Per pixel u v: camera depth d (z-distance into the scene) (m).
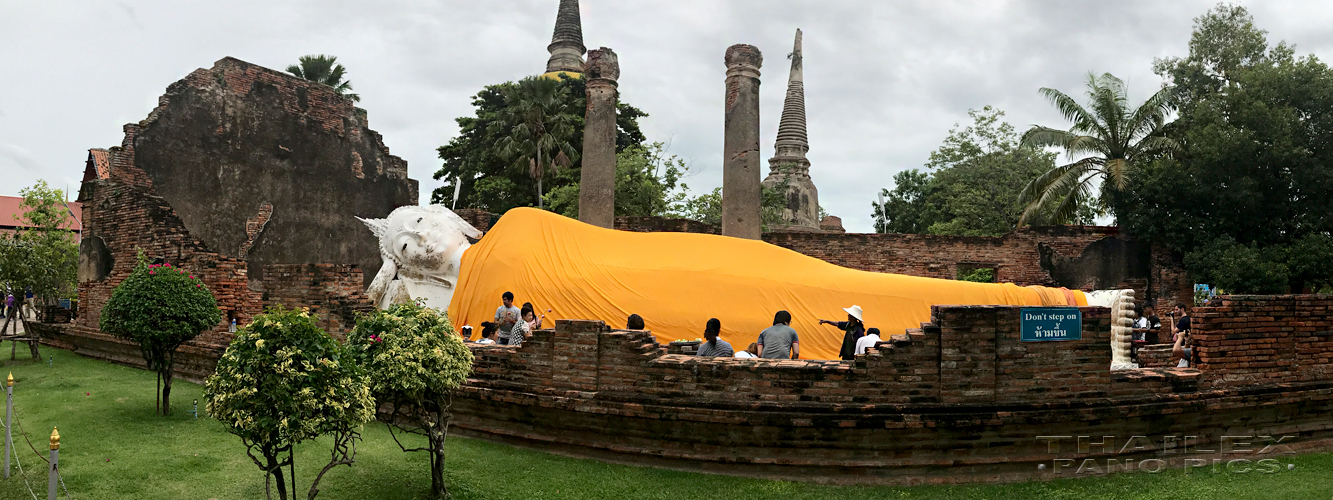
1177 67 26.33
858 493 7.71
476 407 9.74
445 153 39.22
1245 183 22.02
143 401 11.72
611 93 21.34
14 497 7.31
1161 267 24.20
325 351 5.98
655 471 8.36
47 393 12.42
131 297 10.60
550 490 7.75
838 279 15.02
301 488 7.69
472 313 16.33
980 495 7.65
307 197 23.06
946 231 34.22
